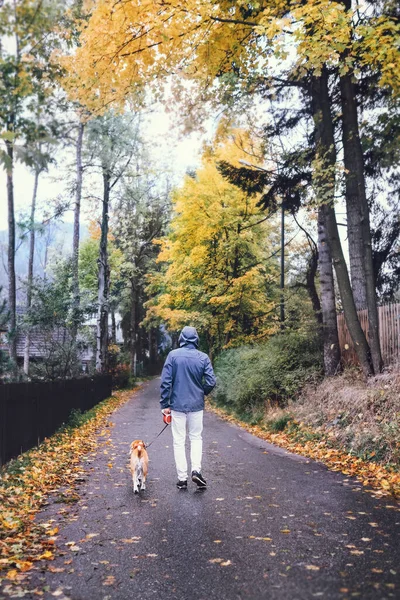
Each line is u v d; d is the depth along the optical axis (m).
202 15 10.21
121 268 40.72
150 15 9.77
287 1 10.07
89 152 23.62
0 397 7.83
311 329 15.01
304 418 11.40
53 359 17.89
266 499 5.86
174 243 26.78
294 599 3.17
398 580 3.38
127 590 3.45
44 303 18.02
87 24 9.48
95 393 21.12
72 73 9.70
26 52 5.56
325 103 12.08
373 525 4.67
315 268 18.91
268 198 15.04
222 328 27.38
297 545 4.18
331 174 11.14
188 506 5.64
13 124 5.42
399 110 12.83
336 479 6.92
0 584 3.58
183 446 6.62
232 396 18.34
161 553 4.14
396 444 7.48
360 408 9.61
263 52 11.41
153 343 68.00
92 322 30.16
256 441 11.45
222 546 4.25
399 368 10.34
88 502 5.98
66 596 3.37
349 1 11.11
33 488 6.66
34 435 9.92
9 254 17.25
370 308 11.27
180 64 11.66
